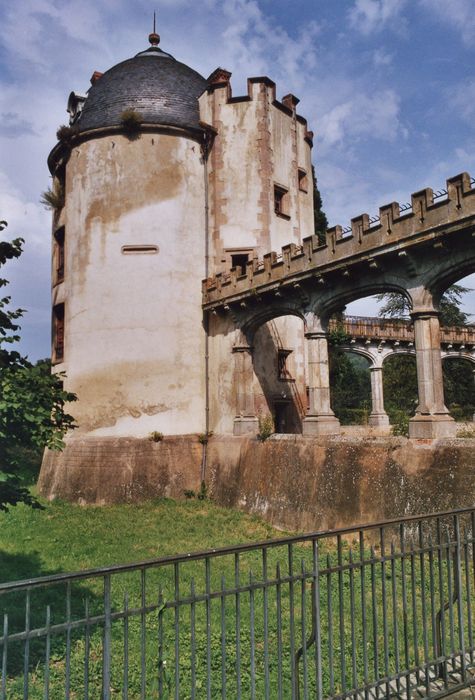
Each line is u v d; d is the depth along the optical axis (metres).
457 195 12.01
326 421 15.91
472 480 11.20
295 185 22.91
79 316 21.25
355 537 13.12
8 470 6.91
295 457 15.95
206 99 22.44
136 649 7.14
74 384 20.97
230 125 21.88
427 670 4.81
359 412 36.34
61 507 18.88
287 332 21.62
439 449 12.12
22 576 10.52
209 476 19.92
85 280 21.31
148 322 20.69
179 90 22.69
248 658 6.75
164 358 20.55
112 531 14.99
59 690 6.02
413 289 13.33
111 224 21.27
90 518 16.88
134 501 19.25
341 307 16.36
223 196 21.53
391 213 13.55
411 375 38.88
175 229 21.25
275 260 17.58
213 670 6.43
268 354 20.78
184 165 21.70
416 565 10.34
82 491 19.56
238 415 19.20
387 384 39.97
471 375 38.62
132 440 19.98
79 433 20.52
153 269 20.95
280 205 22.53
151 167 21.45
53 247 24.45
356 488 13.69
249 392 19.23
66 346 21.67
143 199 21.31
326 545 13.10
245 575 10.64
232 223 21.33
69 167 22.84
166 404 20.34
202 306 21.23
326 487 14.54
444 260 12.60
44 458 21.91
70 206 22.50
